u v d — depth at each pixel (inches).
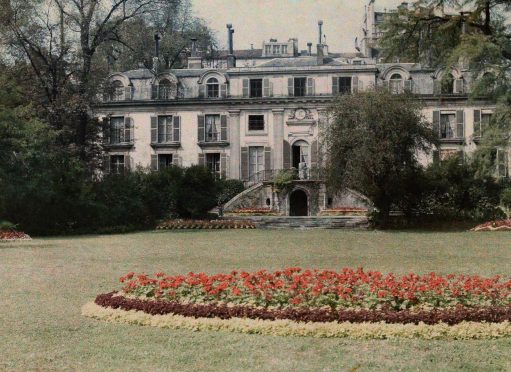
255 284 482.6
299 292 442.9
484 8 1396.4
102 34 1844.2
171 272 688.4
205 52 2807.6
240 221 1593.3
